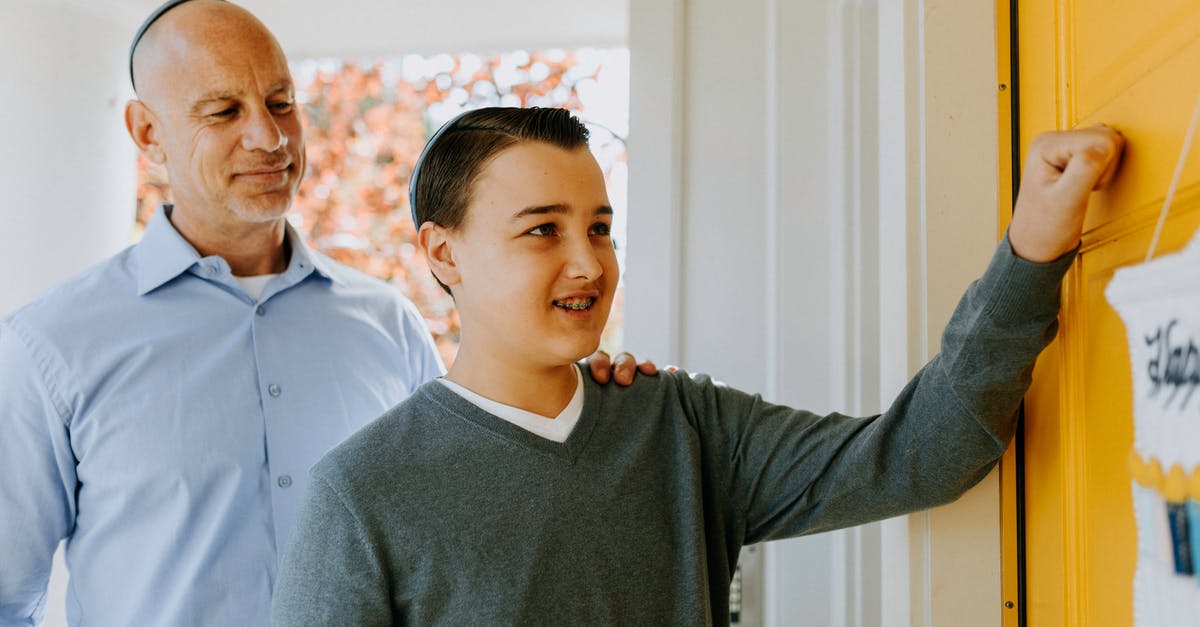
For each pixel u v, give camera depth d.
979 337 0.97
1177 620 0.74
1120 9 0.91
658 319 2.12
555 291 1.07
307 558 1.04
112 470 1.47
